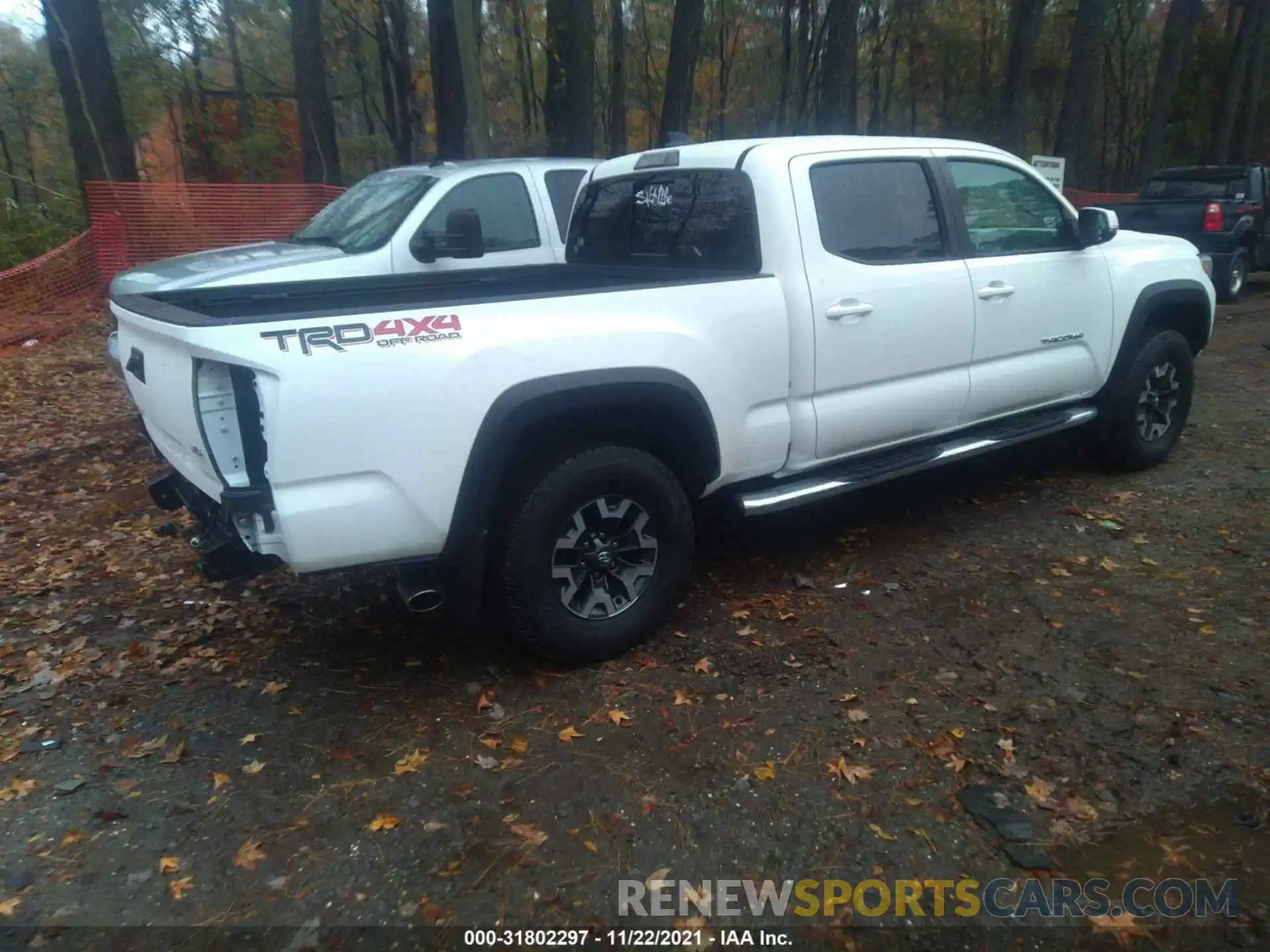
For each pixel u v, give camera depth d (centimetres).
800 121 2022
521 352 337
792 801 299
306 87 1634
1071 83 1872
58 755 339
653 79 2766
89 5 1342
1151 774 306
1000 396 496
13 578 491
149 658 406
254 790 314
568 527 361
